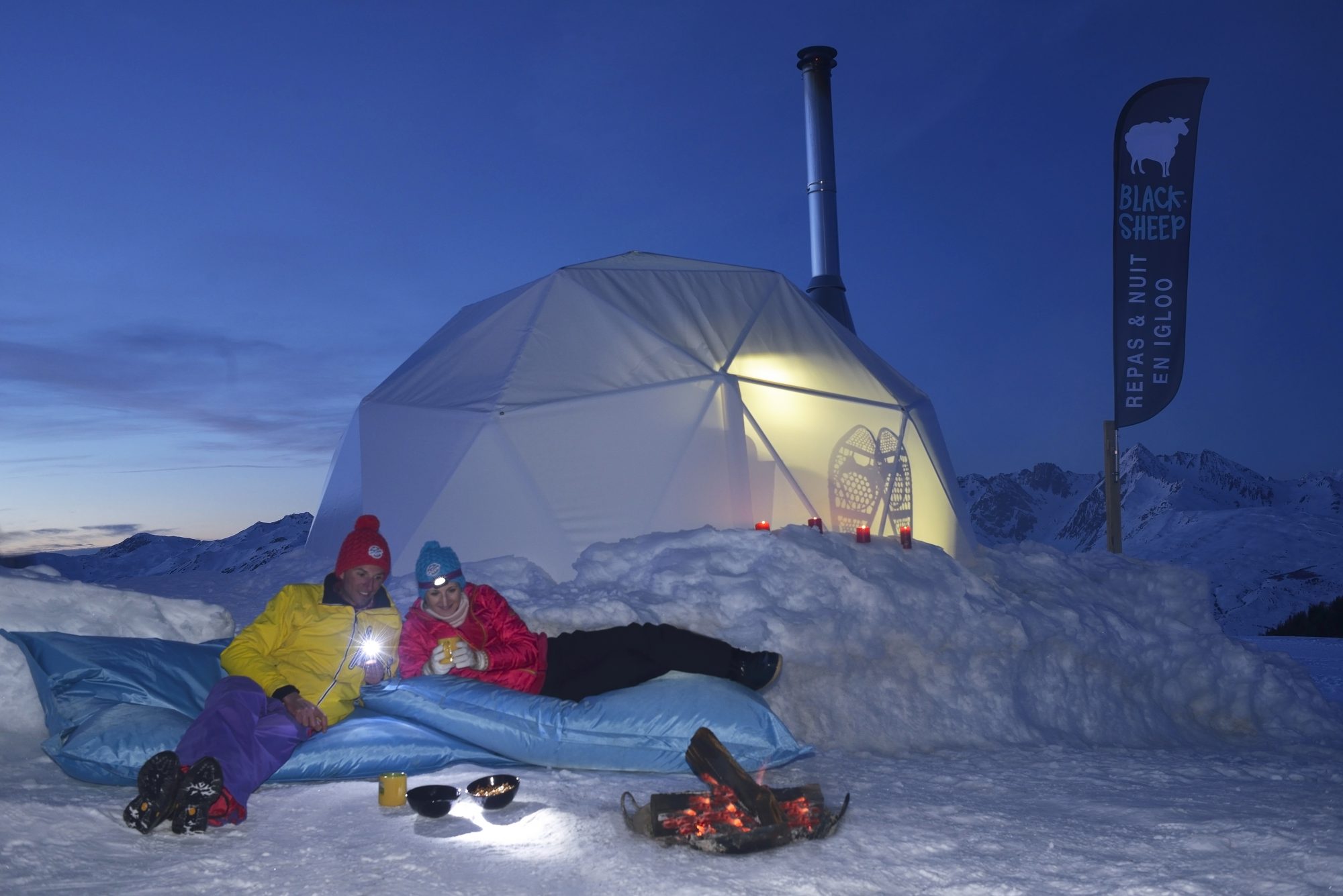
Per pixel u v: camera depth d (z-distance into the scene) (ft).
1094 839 11.38
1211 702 22.90
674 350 28.84
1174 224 33.81
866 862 10.27
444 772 13.70
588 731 14.26
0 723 13.88
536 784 13.16
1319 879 9.81
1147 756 18.53
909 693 19.58
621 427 27.58
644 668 15.75
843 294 52.31
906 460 30.09
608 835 10.89
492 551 26.61
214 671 14.96
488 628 15.85
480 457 27.48
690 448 27.30
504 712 14.47
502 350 30.35
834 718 18.66
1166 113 33.71
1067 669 21.50
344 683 14.05
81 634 15.20
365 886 9.23
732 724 14.46
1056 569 24.89
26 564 17.72
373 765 13.50
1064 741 20.10
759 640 18.80
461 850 10.37
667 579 20.26
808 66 52.90
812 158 52.85
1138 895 9.41
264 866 9.75
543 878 9.57
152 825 10.48
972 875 9.91
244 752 11.68
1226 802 13.65
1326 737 22.33
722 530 21.89
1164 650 22.94
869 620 19.92
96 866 9.60
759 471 27.89
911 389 33.22
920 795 13.69
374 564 14.11
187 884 9.21
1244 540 509.76
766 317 31.68
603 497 26.76
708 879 9.58
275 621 13.75
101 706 13.24
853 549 21.85
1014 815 12.55
